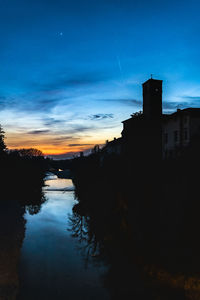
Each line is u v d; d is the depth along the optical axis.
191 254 20.42
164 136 42.91
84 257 26.03
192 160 28.52
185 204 24.02
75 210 47.44
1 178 57.12
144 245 24.30
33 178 85.12
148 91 48.25
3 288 19.22
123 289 18.72
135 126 44.81
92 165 57.94
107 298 18.00
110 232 29.38
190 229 22.47
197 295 15.91
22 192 69.88
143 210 27.36
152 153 43.03
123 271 21.42
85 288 19.56
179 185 26.91
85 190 51.88
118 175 37.53
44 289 19.42
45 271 22.72
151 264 20.86
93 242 30.12
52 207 53.69
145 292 17.80
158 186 30.00
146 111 49.12
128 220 28.08
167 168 33.09
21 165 77.00
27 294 18.70
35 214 46.75
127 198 30.17
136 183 32.31
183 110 37.34
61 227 37.66
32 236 33.12
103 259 25.17
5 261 24.22
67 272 22.53
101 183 40.50
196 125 36.22
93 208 38.97
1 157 57.31
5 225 36.47
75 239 31.94
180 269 19.06
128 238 26.52
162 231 24.77
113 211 30.84
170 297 16.50
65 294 18.75
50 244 30.05
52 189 86.44
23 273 22.31
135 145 42.88
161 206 26.83
